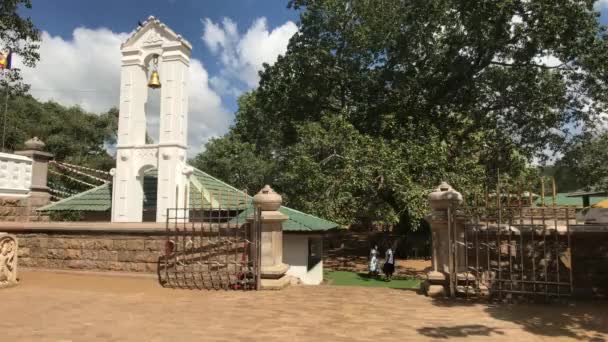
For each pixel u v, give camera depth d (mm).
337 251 25516
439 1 19109
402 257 22641
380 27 20969
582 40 17484
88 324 5480
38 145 13852
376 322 5770
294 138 24328
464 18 18797
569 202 28672
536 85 19531
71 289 7926
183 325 5473
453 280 7547
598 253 7457
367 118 22047
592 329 5590
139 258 9266
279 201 8227
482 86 20797
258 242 8117
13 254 8156
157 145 11648
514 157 20375
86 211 14352
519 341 5020
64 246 9781
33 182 13562
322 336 5043
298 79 22219
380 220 18438
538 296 7344
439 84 20703
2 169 12578
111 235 9492
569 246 7301
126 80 12008
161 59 11828
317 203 16953
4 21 14461
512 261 7789
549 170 22781
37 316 5891
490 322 5871
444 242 7898
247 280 8055
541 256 7664
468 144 18328
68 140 31172
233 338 4910
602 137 19844
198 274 8508
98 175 30656
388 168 16672
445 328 5523
